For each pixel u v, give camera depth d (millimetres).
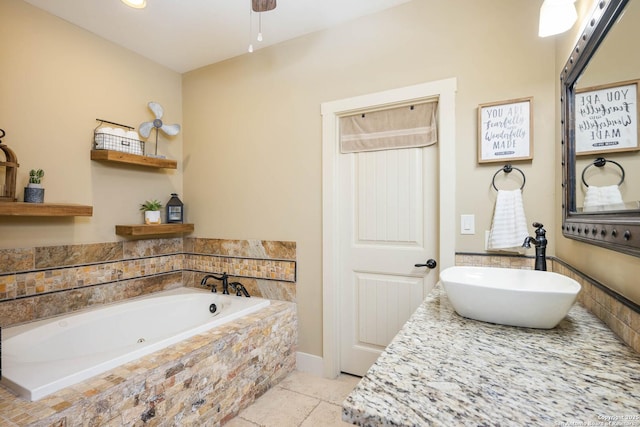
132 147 2514
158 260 2793
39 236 2047
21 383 1153
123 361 1381
